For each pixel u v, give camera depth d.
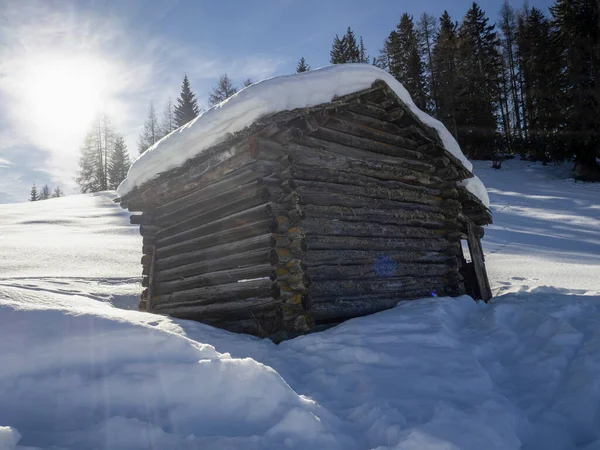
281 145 5.97
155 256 8.23
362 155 7.20
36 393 2.65
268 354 4.57
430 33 49.59
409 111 7.47
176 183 7.36
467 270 9.52
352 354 4.24
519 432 3.13
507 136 45.22
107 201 38.91
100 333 3.17
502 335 5.21
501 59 48.16
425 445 2.52
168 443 2.39
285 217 5.86
